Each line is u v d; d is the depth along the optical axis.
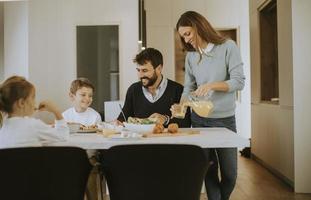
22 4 4.81
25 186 1.34
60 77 4.82
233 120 2.37
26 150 1.31
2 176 1.32
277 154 4.21
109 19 4.83
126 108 2.67
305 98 3.55
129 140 1.65
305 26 3.53
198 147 1.38
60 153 1.33
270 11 4.88
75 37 4.82
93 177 1.94
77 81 2.99
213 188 2.38
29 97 1.65
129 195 1.43
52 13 4.81
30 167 1.32
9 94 1.61
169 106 2.56
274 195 3.49
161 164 1.38
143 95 2.62
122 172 1.41
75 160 1.36
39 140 1.59
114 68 4.82
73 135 1.95
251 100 5.46
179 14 6.47
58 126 1.70
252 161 5.36
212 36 2.26
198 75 2.38
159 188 1.41
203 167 1.42
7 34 4.88
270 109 4.46
